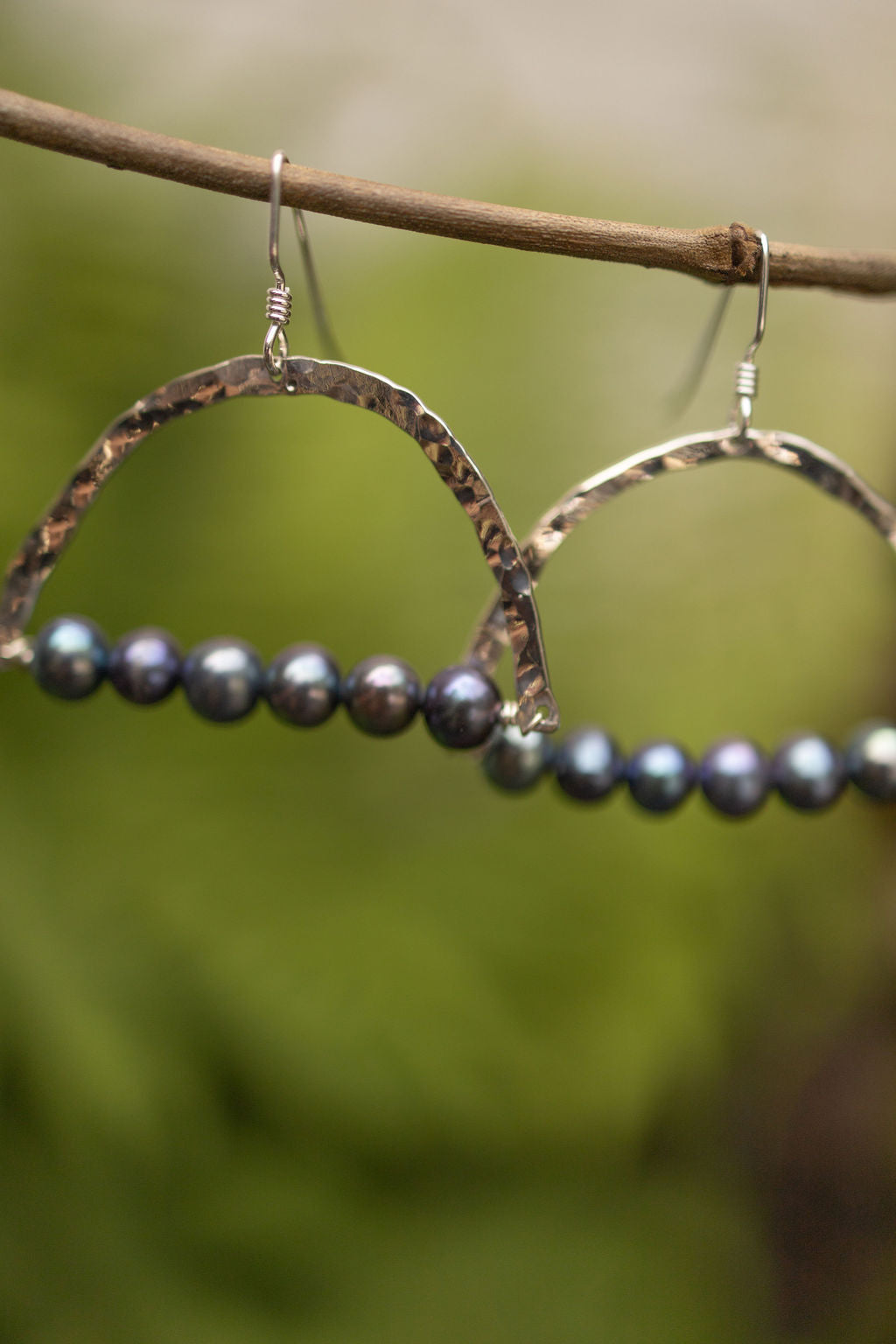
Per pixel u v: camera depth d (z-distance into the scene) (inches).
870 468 17.4
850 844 17.4
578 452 17.0
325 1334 16.2
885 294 14.0
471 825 16.9
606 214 17.1
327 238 17.1
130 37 16.6
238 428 16.9
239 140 16.7
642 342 17.2
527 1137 16.8
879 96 17.6
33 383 16.4
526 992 16.5
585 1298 16.6
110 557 16.6
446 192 17.0
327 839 16.7
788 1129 18.5
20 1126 15.9
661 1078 16.5
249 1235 16.2
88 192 16.6
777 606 17.1
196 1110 16.1
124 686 14.0
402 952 16.4
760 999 17.6
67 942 15.9
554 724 13.7
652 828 16.9
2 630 14.1
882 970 17.7
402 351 16.9
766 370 17.3
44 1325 15.7
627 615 17.0
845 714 17.3
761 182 17.5
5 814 16.1
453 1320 16.4
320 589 16.6
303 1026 16.1
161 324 16.7
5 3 16.5
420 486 16.8
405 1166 16.8
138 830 16.4
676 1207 17.5
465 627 16.7
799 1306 17.6
